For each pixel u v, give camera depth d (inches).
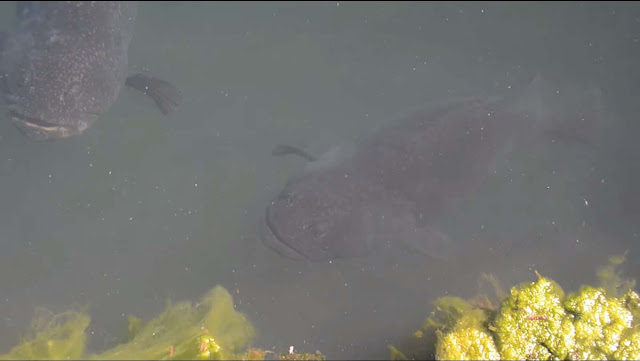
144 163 253.3
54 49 210.5
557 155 267.9
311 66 329.4
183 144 267.0
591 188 251.6
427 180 216.8
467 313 133.3
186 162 259.1
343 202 205.2
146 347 129.8
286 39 342.6
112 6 238.2
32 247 210.4
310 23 353.1
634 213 235.1
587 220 237.5
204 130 277.3
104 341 168.1
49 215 222.2
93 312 188.2
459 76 326.3
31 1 224.8
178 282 208.2
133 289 201.6
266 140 281.6
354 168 217.0
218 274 213.6
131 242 221.0
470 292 205.0
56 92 202.5
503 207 247.8
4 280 197.2
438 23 352.5
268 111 298.5
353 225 203.0
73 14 222.1
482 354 122.0
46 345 129.3
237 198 248.5
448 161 219.8
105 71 225.0
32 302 189.6
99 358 127.2
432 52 338.6
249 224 237.0
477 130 227.5
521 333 123.3
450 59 334.6
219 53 327.3
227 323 145.7
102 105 223.3
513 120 237.9
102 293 197.9
